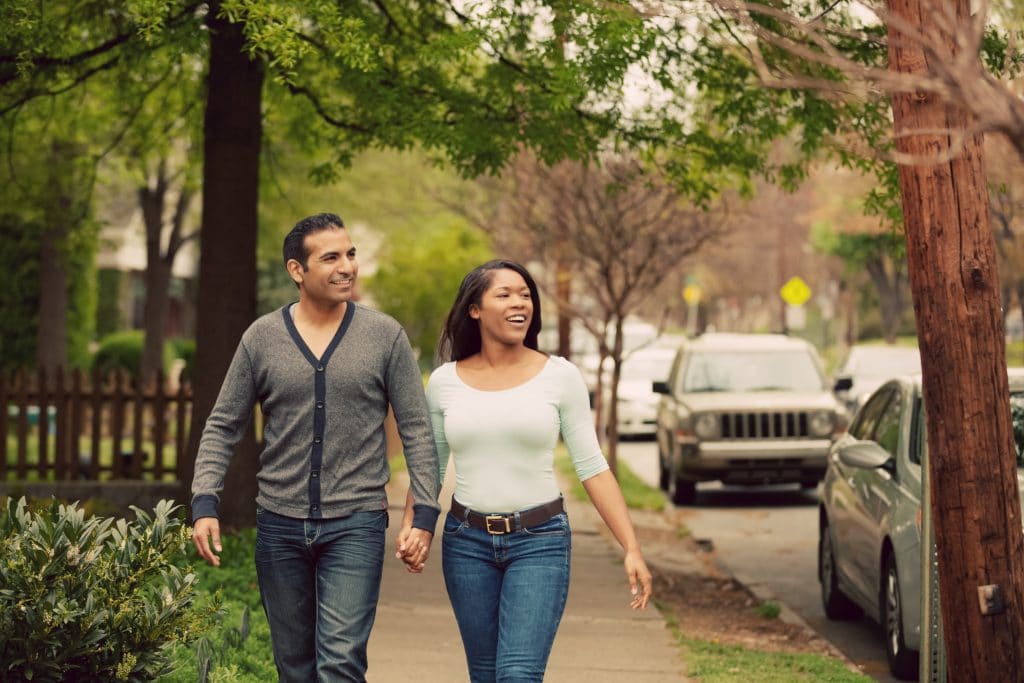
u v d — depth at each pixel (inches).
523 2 431.8
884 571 392.5
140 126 707.4
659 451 891.4
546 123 498.0
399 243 1523.1
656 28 429.7
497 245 984.9
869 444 410.6
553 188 816.9
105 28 529.0
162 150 730.2
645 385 1272.1
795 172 529.0
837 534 457.4
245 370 227.8
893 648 378.9
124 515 640.4
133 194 1728.6
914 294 242.8
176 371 1659.7
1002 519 241.4
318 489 223.5
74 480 681.0
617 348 815.1
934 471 245.3
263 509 227.0
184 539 242.5
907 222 241.6
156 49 521.0
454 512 227.0
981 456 240.4
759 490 909.8
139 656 239.0
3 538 237.3
